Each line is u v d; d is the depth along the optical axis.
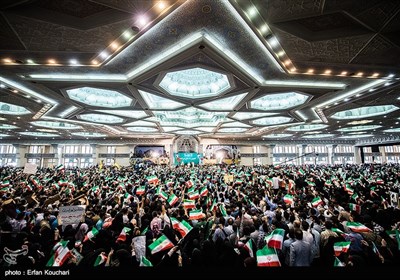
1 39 6.81
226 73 9.91
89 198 8.77
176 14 6.00
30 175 18.66
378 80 10.46
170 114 21.97
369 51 7.59
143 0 5.26
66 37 6.70
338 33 6.54
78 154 38.69
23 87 11.33
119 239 4.30
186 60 8.67
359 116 19.91
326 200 8.27
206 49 7.86
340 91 12.21
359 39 6.78
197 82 14.41
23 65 8.70
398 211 6.09
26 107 15.19
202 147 38.31
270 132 31.05
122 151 38.72
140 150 37.47
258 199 7.39
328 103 14.77
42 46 7.24
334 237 4.10
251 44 7.59
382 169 25.72
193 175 17.53
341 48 7.38
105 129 26.52
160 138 37.41
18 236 4.28
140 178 15.83
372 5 5.39
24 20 5.85
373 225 5.24
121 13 5.82
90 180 14.78
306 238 3.92
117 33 6.54
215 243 4.20
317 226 4.78
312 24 6.27
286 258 4.05
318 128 27.14
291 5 5.46
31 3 5.44
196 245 4.31
